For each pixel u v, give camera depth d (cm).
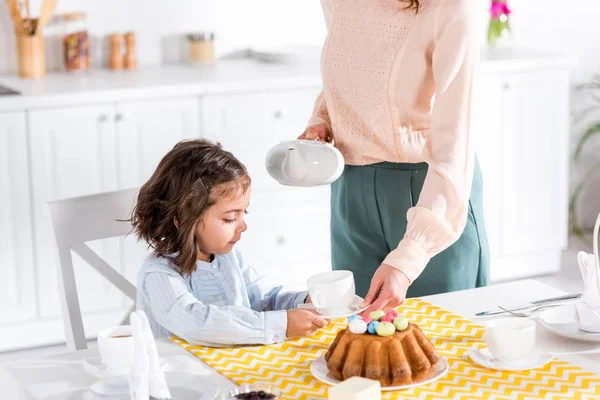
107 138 373
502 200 442
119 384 163
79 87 373
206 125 387
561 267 473
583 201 516
